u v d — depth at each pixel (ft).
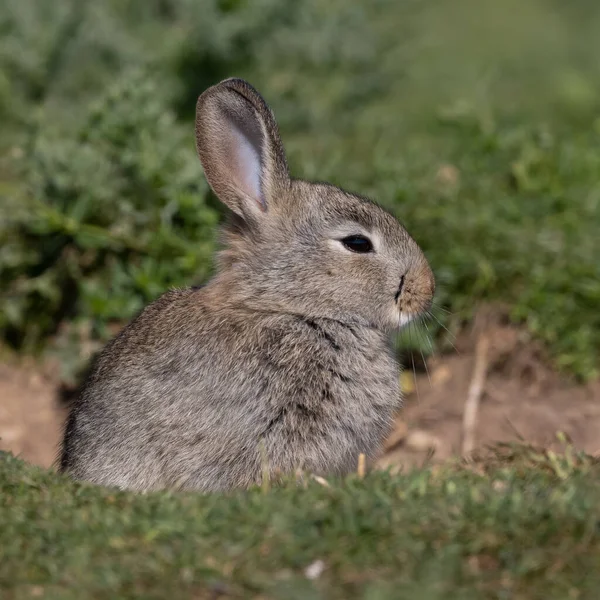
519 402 39.63
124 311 40.27
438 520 21.44
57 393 41.01
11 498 24.32
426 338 39.40
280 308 29.37
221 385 27.50
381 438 29.76
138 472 27.78
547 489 23.72
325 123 52.26
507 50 63.46
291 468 27.73
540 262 41.75
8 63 52.13
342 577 20.06
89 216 41.27
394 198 42.32
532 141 48.14
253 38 53.52
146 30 55.36
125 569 20.35
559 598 19.51
